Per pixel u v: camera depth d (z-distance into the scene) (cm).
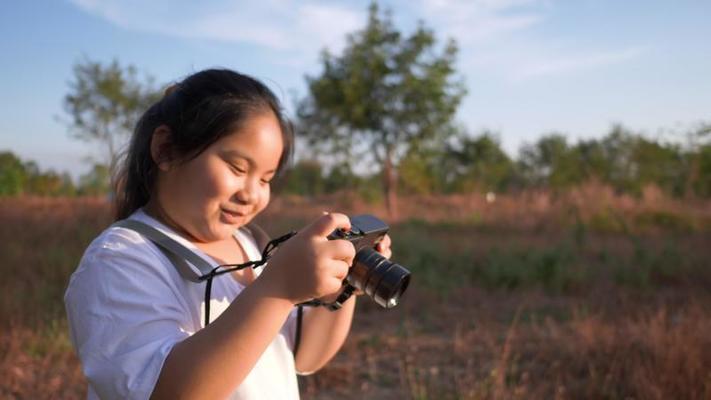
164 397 100
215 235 122
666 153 1662
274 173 132
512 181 2870
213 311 124
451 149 2955
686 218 1282
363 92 1988
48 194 1980
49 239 880
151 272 116
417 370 437
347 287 134
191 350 100
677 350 379
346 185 2512
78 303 113
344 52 2053
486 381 370
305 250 104
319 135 2148
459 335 512
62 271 660
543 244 1009
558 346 453
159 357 102
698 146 1405
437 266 819
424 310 607
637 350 415
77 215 1123
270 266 106
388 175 2033
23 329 474
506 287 708
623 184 1769
